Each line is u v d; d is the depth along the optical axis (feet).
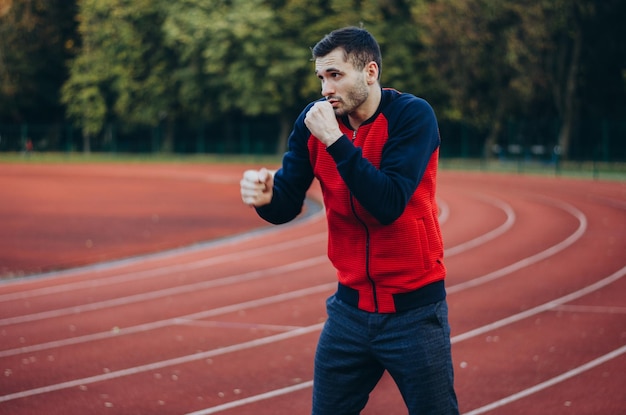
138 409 18.78
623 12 127.75
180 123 179.93
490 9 126.00
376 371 10.79
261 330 26.66
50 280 36.94
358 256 10.28
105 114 175.73
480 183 101.76
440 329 10.26
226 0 152.66
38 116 195.52
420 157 9.68
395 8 149.28
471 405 18.72
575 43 129.39
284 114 160.56
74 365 22.63
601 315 28.48
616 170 118.21
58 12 185.16
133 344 24.99
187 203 80.28
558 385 20.20
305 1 147.43
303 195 11.07
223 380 21.02
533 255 43.52
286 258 43.11
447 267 39.81
